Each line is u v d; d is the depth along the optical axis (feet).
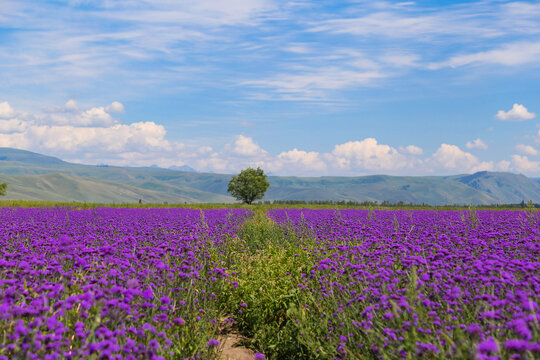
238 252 43.32
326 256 33.83
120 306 18.20
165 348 17.21
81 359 14.98
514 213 89.81
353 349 18.74
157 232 49.90
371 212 94.99
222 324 28.35
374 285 22.74
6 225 54.65
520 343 12.73
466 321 18.07
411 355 15.23
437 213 91.04
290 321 25.20
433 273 21.76
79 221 64.75
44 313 17.33
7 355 14.66
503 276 20.35
